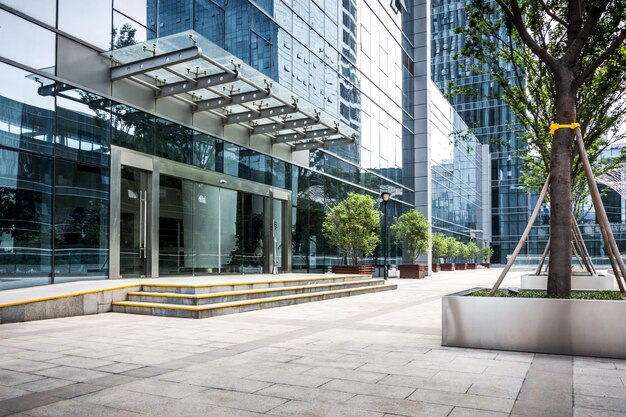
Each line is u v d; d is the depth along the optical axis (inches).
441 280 1141.7
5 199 468.4
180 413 171.5
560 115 316.8
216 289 496.4
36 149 500.7
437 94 1802.4
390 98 1370.6
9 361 253.9
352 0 1146.0
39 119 505.4
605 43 421.4
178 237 683.4
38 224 498.0
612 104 529.7
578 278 619.8
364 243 958.4
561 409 176.2
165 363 249.8
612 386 207.5
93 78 568.7
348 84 1112.2
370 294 721.6
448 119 1966.0
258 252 852.6
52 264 510.0
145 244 634.8
